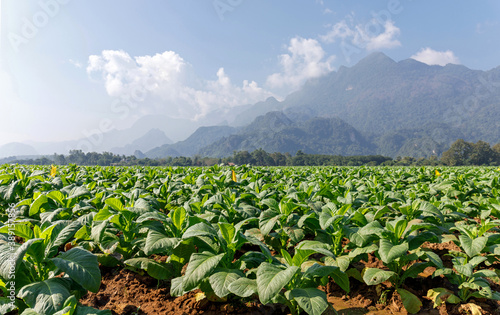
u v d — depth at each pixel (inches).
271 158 7480.3
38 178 395.5
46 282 132.2
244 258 166.2
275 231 227.6
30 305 122.2
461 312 161.5
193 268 140.9
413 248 180.1
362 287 192.5
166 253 219.8
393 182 535.8
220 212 235.5
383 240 173.6
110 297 178.5
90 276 134.0
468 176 533.0
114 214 199.8
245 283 135.6
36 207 237.5
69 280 146.3
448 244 264.8
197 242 173.8
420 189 386.9
